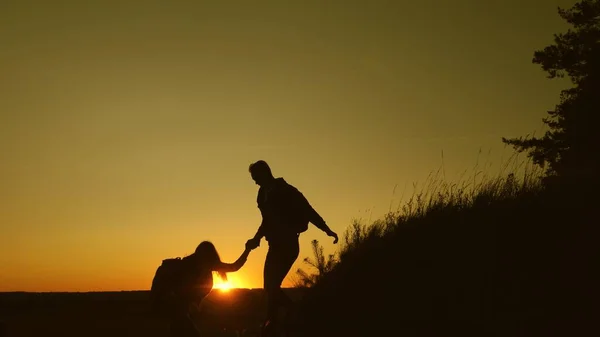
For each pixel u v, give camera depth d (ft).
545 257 28.09
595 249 27.17
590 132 88.69
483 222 32.22
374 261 35.78
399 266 33.27
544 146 92.84
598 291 25.13
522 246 29.27
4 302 77.87
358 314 32.55
